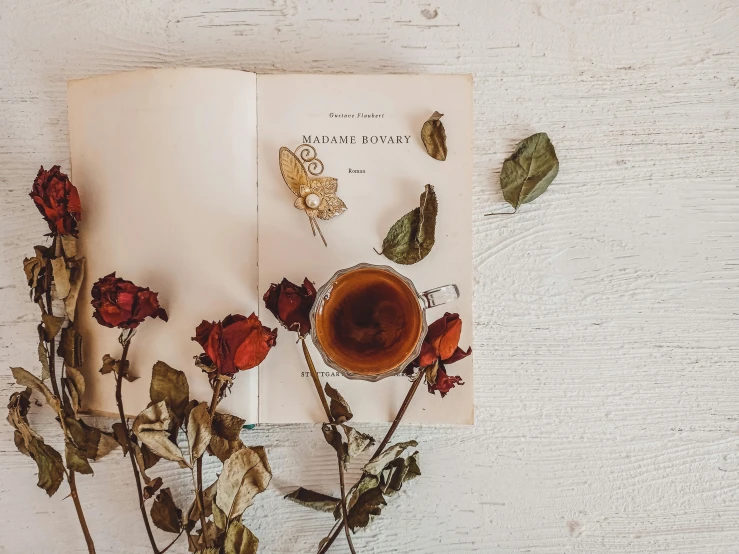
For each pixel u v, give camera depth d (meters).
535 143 0.37
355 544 0.39
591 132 0.38
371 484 0.35
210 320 0.35
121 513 0.39
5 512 0.39
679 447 0.39
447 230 0.36
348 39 0.38
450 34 0.38
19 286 0.39
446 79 0.36
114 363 0.35
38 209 0.36
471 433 0.38
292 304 0.33
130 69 0.38
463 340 0.36
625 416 0.38
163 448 0.33
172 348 0.35
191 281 0.35
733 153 0.38
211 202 0.35
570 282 0.38
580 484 0.39
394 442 0.38
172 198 0.35
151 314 0.33
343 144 0.36
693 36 0.38
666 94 0.38
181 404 0.34
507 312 0.38
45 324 0.35
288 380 0.36
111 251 0.36
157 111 0.35
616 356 0.38
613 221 0.38
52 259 0.35
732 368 0.38
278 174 0.36
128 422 0.37
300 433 0.38
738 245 0.38
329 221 0.36
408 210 0.36
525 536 0.38
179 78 0.35
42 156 0.38
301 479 0.38
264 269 0.36
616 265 0.38
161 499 0.36
